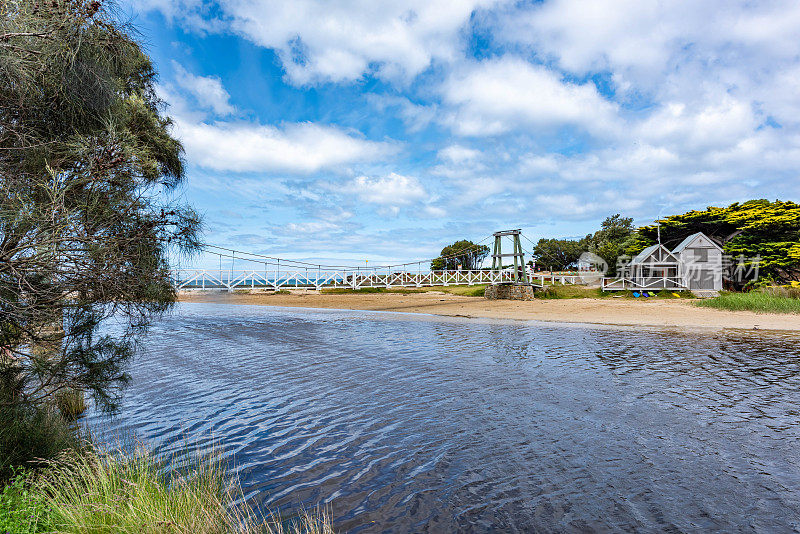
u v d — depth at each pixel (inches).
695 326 839.7
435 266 2920.8
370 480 216.5
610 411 329.4
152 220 188.2
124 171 178.2
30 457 180.4
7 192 150.3
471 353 578.6
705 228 1692.9
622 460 241.6
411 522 178.5
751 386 403.5
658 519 182.5
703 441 269.9
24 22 148.8
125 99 250.7
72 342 190.2
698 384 410.0
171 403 346.9
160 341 687.1
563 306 1246.3
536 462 238.7
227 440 268.4
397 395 373.4
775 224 1423.5
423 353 578.9
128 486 165.6
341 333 788.6
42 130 170.9
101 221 171.3
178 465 227.6
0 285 142.3
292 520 177.8
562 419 310.8
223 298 1728.6
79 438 224.8
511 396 369.4
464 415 319.6
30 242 143.4
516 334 769.6
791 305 977.5
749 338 696.4
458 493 203.5
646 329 815.7
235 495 197.6
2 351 171.3
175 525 143.1
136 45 186.2
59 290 163.3
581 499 198.7
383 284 1851.6
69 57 159.8
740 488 210.2
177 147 296.2
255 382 419.2
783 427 295.1
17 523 128.0
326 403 349.7
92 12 161.5
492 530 173.2
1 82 149.5
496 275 1659.7
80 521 139.6
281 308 1400.1
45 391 195.8
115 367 205.6
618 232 2615.7
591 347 624.4
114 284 178.1
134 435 271.4
